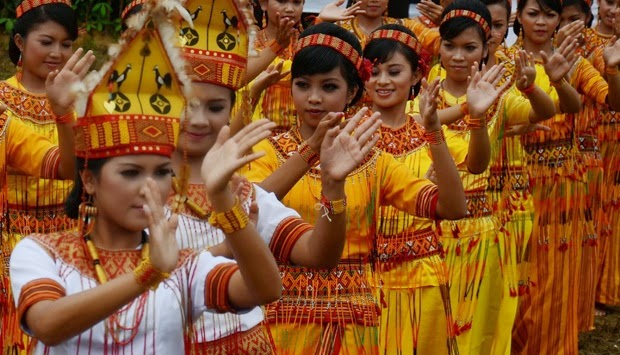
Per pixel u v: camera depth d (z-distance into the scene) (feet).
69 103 20.44
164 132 14.01
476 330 27.63
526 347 31.81
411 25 34.83
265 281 14.11
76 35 25.26
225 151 13.89
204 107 17.48
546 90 31.01
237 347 17.29
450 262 27.30
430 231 24.39
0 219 22.72
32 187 24.47
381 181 20.29
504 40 31.45
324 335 19.99
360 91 20.67
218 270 14.33
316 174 20.11
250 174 19.84
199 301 14.38
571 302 32.09
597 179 35.37
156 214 13.15
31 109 25.03
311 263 16.81
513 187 29.96
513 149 29.86
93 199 14.23
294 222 17.22
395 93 24.16
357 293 20.17
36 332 13.28
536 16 32.04
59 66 24.95
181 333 14.33
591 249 33.96
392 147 24.08
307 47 19.99
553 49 33.37
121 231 14.28
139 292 13.10
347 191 19.97
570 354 31.99
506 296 28.63
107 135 13.82
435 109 19.52
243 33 17.85
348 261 20.18
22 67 25.32
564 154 32.17
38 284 13.57
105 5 52.49
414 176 20.33
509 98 27.94
